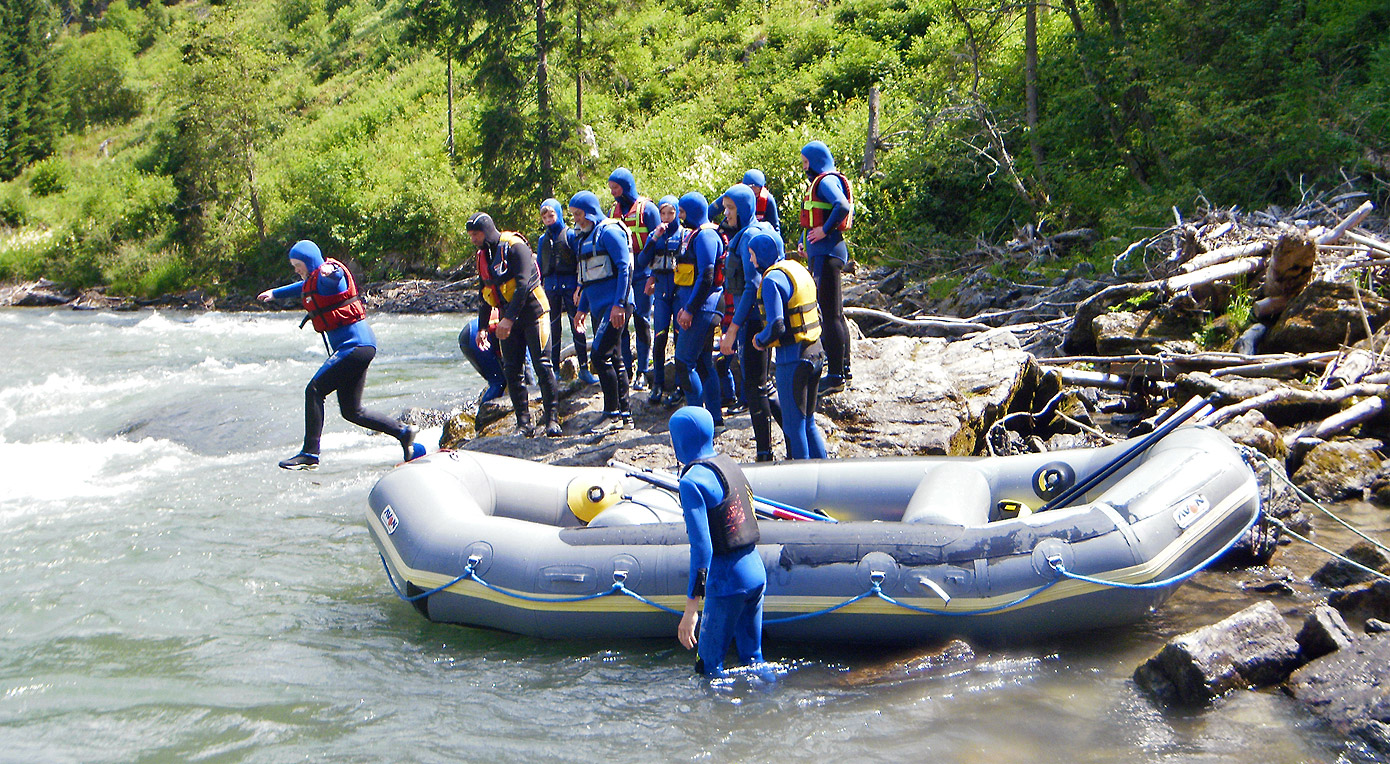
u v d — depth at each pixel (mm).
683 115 27062
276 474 8352
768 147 20984
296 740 3910
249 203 31812
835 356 7340
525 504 5598
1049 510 4734
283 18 52688
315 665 4633
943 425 6910
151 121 48344
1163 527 4387
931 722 3812
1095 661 4258
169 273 30688
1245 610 4086
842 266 7230
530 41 25047
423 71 38562
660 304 7629
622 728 3908
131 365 15148
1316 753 3365
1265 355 7637
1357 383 6816
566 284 8461
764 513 4930
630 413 7691
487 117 24984
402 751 3789
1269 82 12133
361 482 8000
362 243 28250
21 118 46938
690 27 32531
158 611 5367
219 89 30453
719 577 4219
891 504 5238
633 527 4758
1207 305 8648
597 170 25078
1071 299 10898
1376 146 10641
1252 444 6004
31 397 12305
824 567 4469
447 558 4875
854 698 4070
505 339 7363
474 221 7148
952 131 17031
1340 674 3668
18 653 4855
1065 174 15359
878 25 26594
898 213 17234
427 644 4867
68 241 33375
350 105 38344
